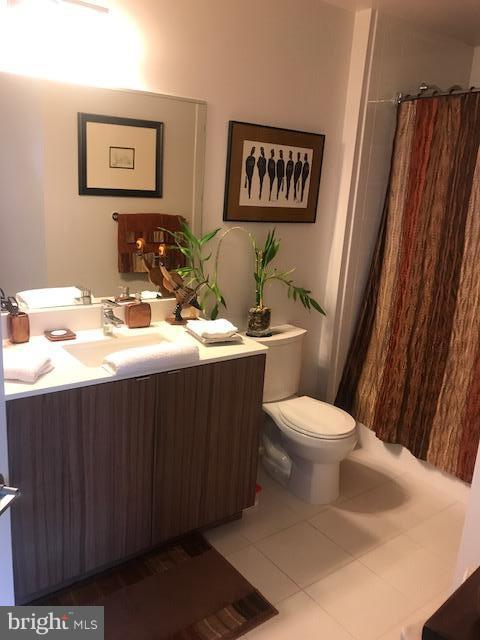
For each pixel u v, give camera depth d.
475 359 2.48
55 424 1.71
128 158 2.19
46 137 1.99
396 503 2.63
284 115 2.59
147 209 2.29
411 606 1.98
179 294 2.40
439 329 2.61
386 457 3.02
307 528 2.40
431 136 2.58
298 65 2.56
